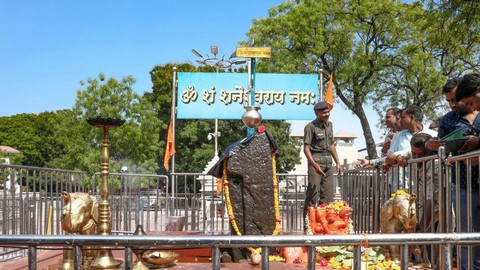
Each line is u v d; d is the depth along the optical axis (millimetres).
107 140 4828
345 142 43031
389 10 25234
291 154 35688
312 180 7691
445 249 2803
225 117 14430
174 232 8789
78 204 4762
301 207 12086
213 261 2713
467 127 4980
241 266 5164
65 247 2977
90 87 29594
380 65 26047
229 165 5707
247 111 5852
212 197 11148
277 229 5652
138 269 4473
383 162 6828
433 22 14727
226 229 11523
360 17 25922
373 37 26375
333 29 25906
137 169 29922
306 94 14633
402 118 7211
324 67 27047
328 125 7918
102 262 4516
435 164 5426
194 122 35156
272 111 14578
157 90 38062
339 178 9898
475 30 14430
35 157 52281
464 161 4688
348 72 26047
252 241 2707
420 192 5695
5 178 6688
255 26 26391
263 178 5723
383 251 5574
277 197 5734
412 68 25594
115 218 10414
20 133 52125
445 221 4875
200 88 14453
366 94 27891
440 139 5004
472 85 4676
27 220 7230
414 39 24859
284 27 26062
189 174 11672
